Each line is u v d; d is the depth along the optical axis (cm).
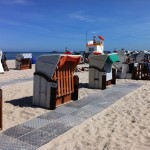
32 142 520
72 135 577
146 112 790
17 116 694
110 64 1312
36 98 817
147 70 1598
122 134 591
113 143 535
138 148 512
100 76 1188
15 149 480
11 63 3375
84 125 652
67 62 871
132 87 1268
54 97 782
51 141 532
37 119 678
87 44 3647
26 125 623
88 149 502
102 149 503
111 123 675
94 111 787
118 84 1377
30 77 1625
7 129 587
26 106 811
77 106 842
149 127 645
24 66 2331
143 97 1020
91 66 1206
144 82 1480
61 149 500
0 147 487
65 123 654
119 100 960
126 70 1644
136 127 643
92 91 1135
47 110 775
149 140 558
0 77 1612
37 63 809
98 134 588
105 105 871
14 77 1622
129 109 828
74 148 506
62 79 853
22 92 1060
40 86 803
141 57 2916
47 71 791
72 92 925
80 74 1881
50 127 617
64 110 784
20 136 548
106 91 1141
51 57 786
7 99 913
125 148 511
